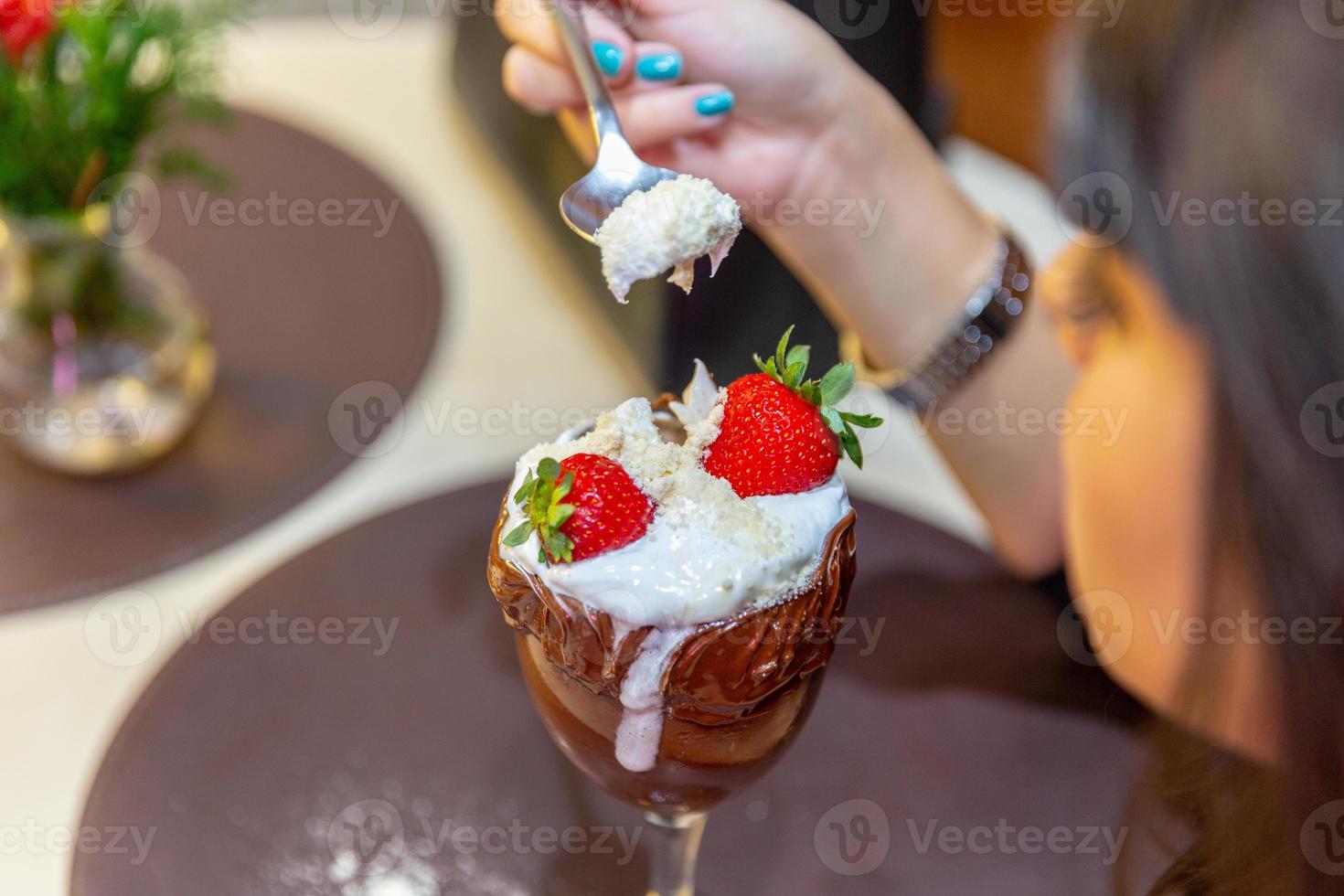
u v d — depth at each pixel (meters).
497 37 0.73
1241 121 0.39
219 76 0.63
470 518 0.63
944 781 0.56
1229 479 0.41
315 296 0.71
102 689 0.57
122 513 0.62
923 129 0.69
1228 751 0.47
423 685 0.58
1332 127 0.38
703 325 0.65
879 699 0.58
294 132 0.78
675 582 0.41
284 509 0.63
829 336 0.66
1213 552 0.43
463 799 0.55
